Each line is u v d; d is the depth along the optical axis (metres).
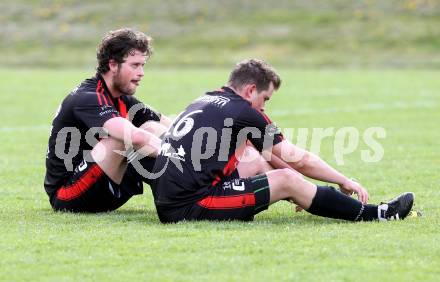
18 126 59.56
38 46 136.50
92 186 26.47
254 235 22.92
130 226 24.59
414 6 143.75
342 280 18.77
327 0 150.38
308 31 137.25
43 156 44.00
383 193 32.22
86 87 26.91
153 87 89.75
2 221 25.58
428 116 63.34
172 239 22.55
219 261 20.30
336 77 102.50
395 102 73.94
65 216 26.48
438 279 18.86
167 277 19.06
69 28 143.62
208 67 120.69
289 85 92.19
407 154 43.50
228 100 25.27
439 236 22.97
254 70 25.62
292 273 19.28
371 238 22.62
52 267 19.95
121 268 19.84
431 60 120.88
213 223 24.38
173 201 24.72
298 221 25.50
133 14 148.38
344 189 25.64
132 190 27.22
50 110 70.56
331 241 22.31
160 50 132.62
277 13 146.00
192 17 146.38
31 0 156.75
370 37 132.88
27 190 33.03
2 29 143.62
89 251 21.38
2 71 115.12
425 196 30.88
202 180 24.66
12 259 20.66
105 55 26.69
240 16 146.00
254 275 19.14
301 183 24.61
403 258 20.58
